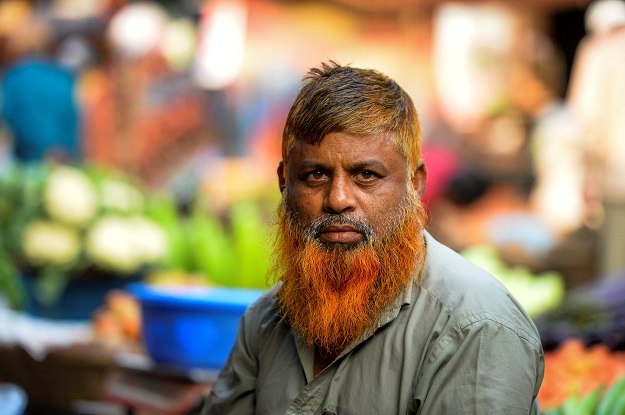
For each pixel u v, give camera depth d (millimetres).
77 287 4934
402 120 2105
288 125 2139
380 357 2064
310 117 2061
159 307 3270
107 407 4117
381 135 2061
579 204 8320
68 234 4906
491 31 9008
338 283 2086
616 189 7137
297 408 2117
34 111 7062
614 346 3988
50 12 8680
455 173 8789
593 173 7406
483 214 8711
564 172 8391
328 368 2100
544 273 7840
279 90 9258
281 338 2283
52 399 3896
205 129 9203
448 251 2219
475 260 6152
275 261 2277
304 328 2152
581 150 7621
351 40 9383
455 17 9016
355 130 2041
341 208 2055
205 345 3229
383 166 2066
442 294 2066
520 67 9062
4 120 7246
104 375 3828
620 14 7203
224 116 9172
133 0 9453
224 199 8422
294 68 9297
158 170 9141
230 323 3213
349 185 2066
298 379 2188
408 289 2086
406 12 9242
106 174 5422
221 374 2475
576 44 10469
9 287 4664
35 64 7156
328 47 9352
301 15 9336
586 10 9867
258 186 8539
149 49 8938
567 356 3701
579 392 3350
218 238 5109
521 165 8898
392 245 2088
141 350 3926
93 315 4902
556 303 5262
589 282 7805
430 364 2000
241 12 8859
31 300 4914
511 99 9008
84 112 9000
